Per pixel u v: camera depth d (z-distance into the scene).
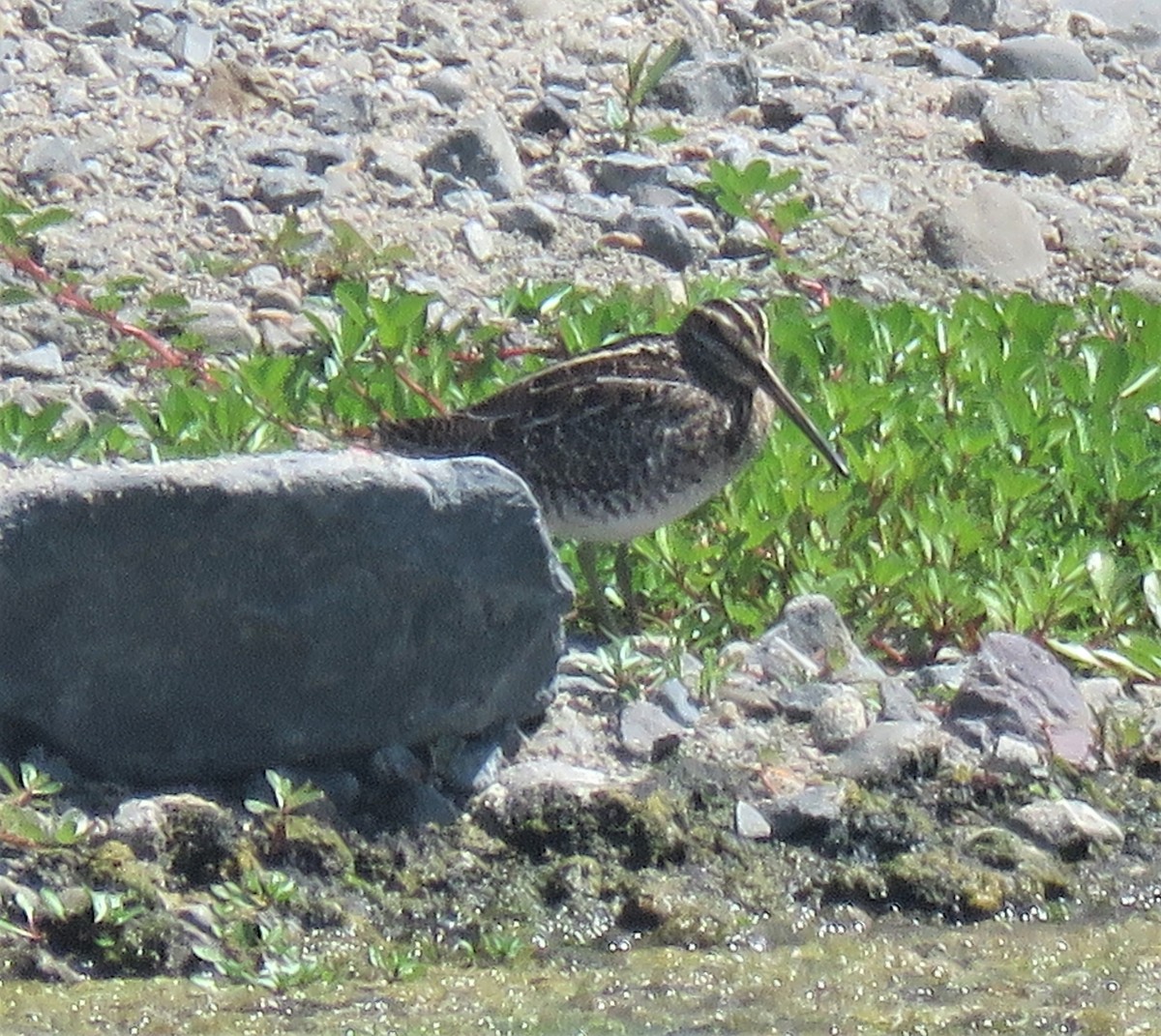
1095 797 11.16
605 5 20.06
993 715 11.45
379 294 16.00
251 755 10.55
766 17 20.44
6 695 10.30
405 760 10.72
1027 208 17.73
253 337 15.34
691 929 10.15
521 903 10.20
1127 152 18.77
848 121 18.94
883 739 11.17
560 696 11.48
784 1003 9.62
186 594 10.26
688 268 16.97
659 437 12.24
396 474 10.38
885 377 14.57
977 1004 9.66
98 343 15.20
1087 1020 9.52
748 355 12.48
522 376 13.86
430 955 9.93
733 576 12.59
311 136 17.67
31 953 9.53
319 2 19.27
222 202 16.84
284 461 10.30
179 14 18.84
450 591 10.54
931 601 12.27
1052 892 10.60
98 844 9.99
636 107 18.48
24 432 13.18
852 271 17.06
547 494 12.41
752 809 10.82
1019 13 20.83
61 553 10.12
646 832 10.50
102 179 16.97
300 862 10.16
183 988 9.47
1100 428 13.79
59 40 18.36
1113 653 12.02
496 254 16.80
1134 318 16.02
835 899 10.49
